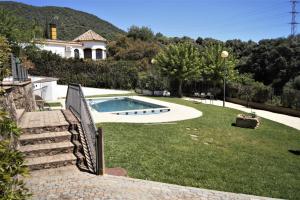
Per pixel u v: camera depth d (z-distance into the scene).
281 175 7.32
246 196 5.55
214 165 7.61
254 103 23.42
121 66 35.38
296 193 6.22
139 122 12.93
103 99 23.95
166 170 6.93
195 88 30.56
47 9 84.75
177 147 9.07
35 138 6.93
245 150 9.52
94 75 34.28
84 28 81.00
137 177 6.32
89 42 43.88
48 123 7.81
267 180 6.87
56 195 4.94
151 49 46.50
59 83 33.09
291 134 12.77
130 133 10.52
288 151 9.81
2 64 3.60
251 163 8.11
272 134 12.52
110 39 62.47
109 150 8.19
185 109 18.45
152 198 5.05
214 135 11.41
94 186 5.39
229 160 8.20
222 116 16.28
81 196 4.94
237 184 6.44
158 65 29.45
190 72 27.23
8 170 2.25
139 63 38.34
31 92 13.04
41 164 6.13
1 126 2.53
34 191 5.08
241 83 28.70
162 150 8.60
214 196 5.38
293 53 32.28
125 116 14.75
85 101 7.36
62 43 40.03
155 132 10.97
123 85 33.91
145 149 8.55
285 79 31.73
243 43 48.59
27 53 25.70
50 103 19.27
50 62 32.97
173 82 29.84
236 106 23.52
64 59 34.25
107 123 12.21
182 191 5.49
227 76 27.66
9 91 6.90
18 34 21.88
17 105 9.36
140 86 30.61
